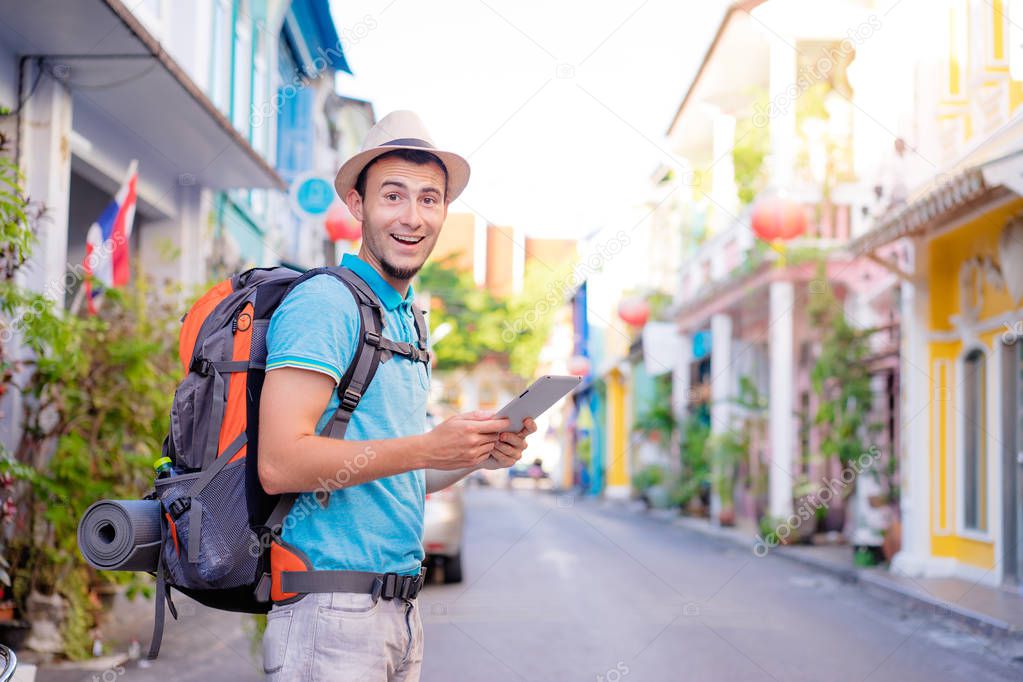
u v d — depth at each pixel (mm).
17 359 6418
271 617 1996
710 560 13273
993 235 9984
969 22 9648
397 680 2145
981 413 10781
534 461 46781
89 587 6805
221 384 2018
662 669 6328
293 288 2051
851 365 13391
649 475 24500
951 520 11031
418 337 2260
